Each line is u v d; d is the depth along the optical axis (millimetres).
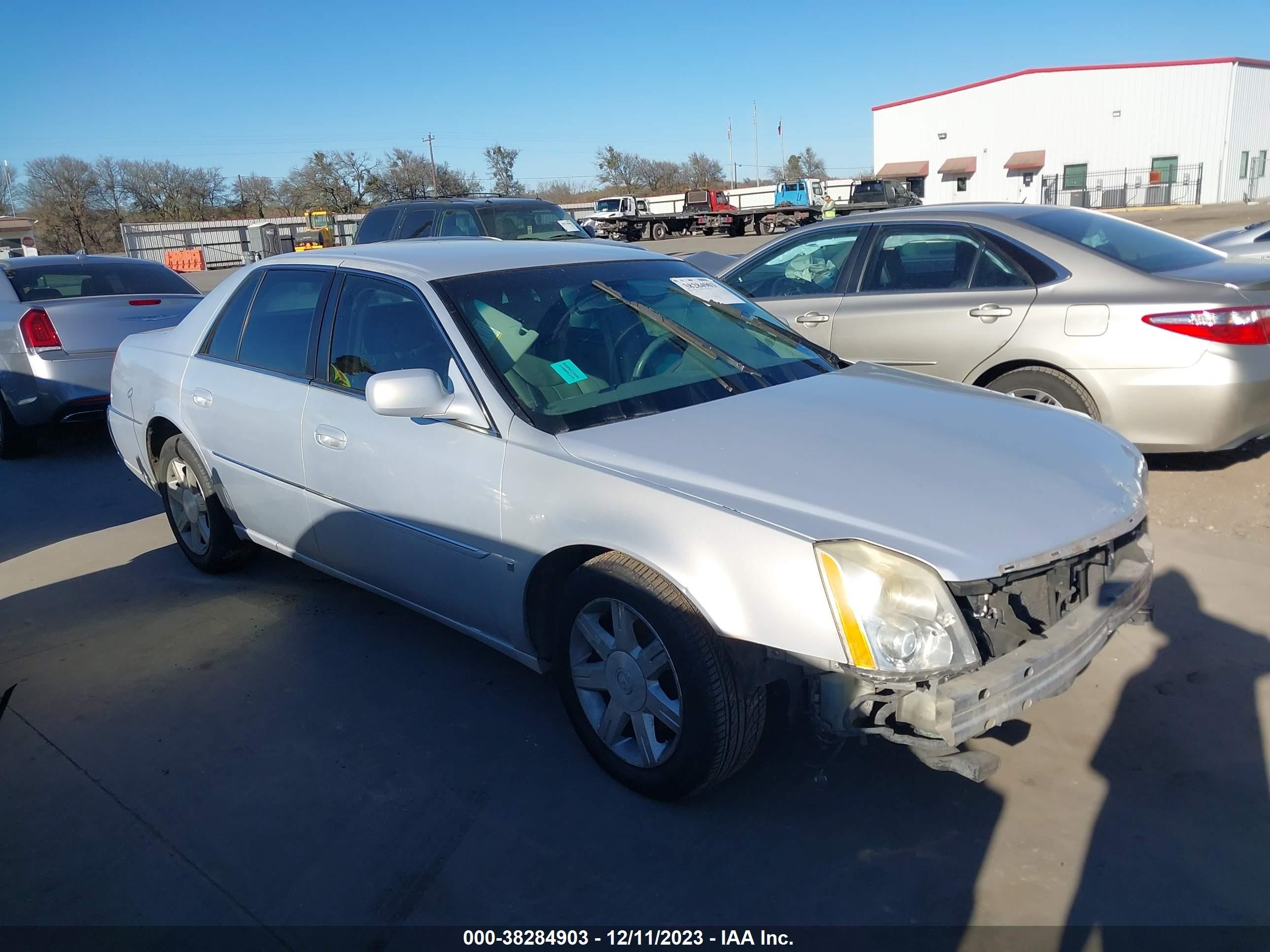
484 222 11758
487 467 3162
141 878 2756
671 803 2953
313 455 3846
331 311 3930
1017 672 2477
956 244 5625
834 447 2928
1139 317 4938
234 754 3346
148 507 6289
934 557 2424
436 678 3824
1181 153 45531
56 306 7422
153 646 4191
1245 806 2844
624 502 2799
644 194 73000
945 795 2947
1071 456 2980
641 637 2924
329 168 64375
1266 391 4875
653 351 3580
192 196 67625
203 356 4578
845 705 2525
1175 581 4285
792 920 2488
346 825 2945
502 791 3072
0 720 3654
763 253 6527
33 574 5160
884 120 53031
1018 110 48094
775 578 2512
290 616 4430
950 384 3727
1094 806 2871
